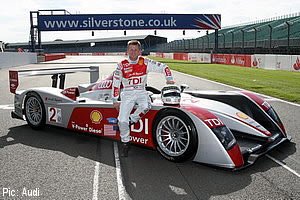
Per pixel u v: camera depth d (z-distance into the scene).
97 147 4.55
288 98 8.93
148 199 3.03
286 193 3.13
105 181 3.41
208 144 3.60
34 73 5.92
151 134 4.06
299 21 37.75
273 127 4.48
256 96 4.84
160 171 3.67
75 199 3.02
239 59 27.30
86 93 5.17
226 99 4.84
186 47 54.88
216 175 3.55
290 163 3.89
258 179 3.44
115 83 4.00
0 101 8.49
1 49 40.34
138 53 3.93
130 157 4.14
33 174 3.59
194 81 14.15
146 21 37.59
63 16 37.78
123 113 4.00
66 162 3.96
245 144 4.04
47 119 5.31
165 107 3.90
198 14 37.53
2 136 5.10
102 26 37.75
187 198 3.04
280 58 21.25
